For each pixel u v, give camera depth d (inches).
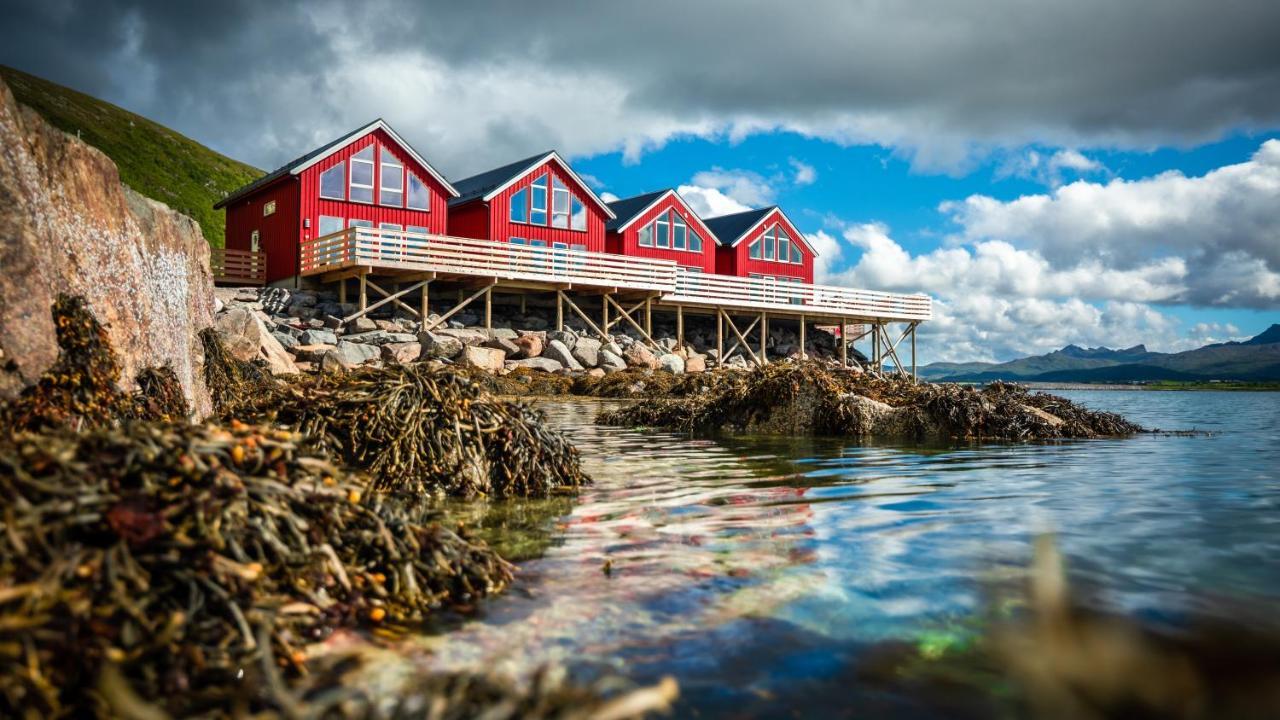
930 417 395.5
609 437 387.2
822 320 1547.7
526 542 152.7
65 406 148.6
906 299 1565.0
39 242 159.9
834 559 137.9
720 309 1354.6
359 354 910.4
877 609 109.9
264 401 219.1
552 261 1146.0
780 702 81.5
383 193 1151.0
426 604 111.5
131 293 208.2
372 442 204.1
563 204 1284.4
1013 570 129.0
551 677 87.4
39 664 68.3
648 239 1401.3
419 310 1128.2
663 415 465.1
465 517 177.3
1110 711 36.0
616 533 160.7
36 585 73.8
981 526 165.6
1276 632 80.1
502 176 1293.1
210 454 105.8
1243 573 125.6
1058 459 295.6
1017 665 37.4
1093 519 172.6
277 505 106.0
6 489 84.8
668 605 112.8
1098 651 36.3
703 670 89.8
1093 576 124.2
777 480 236.1
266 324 938.1
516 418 225.3
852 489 218.5
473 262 1075.9
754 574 128.6
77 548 81.6
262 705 74.3
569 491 213.8
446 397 219.1
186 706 71.8
